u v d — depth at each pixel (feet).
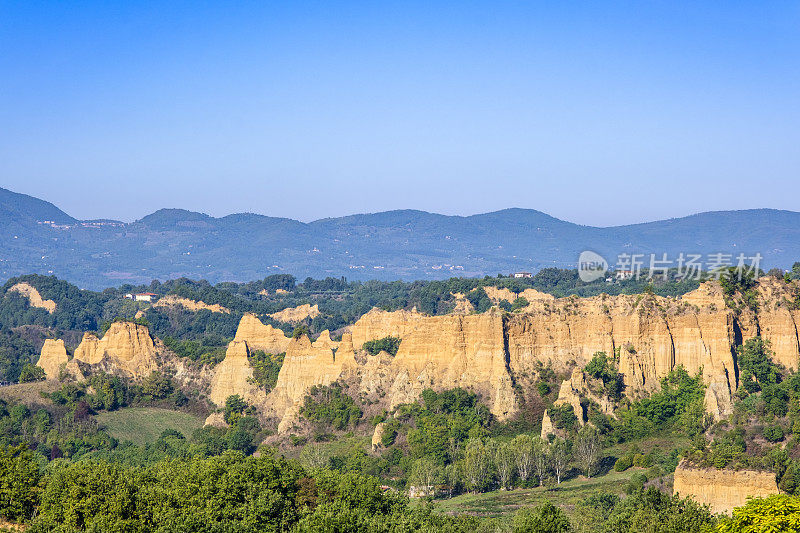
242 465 459.32
